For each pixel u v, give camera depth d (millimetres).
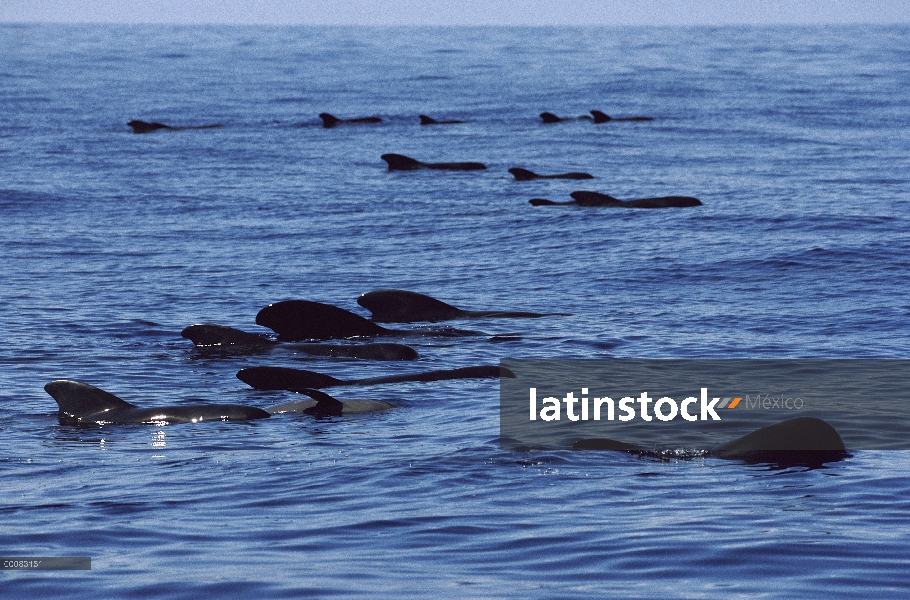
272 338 58781
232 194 118062
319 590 23234
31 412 42562
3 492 31406
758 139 162750
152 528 27781
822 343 54438
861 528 27094
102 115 197625
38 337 57156
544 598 22812
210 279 74812
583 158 146250
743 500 29609
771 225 91312
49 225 98438
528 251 85188
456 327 60969
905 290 67312
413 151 155875
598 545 26094
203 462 34781
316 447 36438
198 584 23625
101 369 50719
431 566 24812
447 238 91750
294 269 78812
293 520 28422
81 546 26391
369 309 64188
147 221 101250
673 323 60375
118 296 68688
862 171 128125
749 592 23094
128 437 38438
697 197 110250
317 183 127000
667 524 27562
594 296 68938
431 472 32906
